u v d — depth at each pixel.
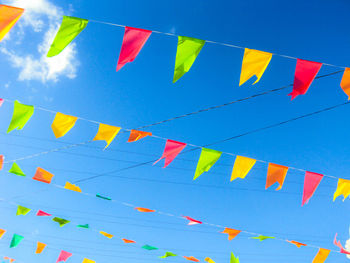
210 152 3.10
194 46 2.26
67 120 3.16
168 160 3.14
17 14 2.07
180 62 2.24
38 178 3.88
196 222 4.00
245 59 2.30
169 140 3.17
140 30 2.23
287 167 3.18
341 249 3.73
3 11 2.05
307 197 3.08
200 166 3.10
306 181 3.13
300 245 3.82
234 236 3.93
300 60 2.36
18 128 3.06
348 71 2.39
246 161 3.13
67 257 4.93
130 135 3.22
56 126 3.14
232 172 3.13
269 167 3.17
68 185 3.93
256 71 2.30
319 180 3.13
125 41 2.22
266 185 3.15
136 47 2.22
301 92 2.33
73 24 2.18
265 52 2.30
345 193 3.15
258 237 3.91
